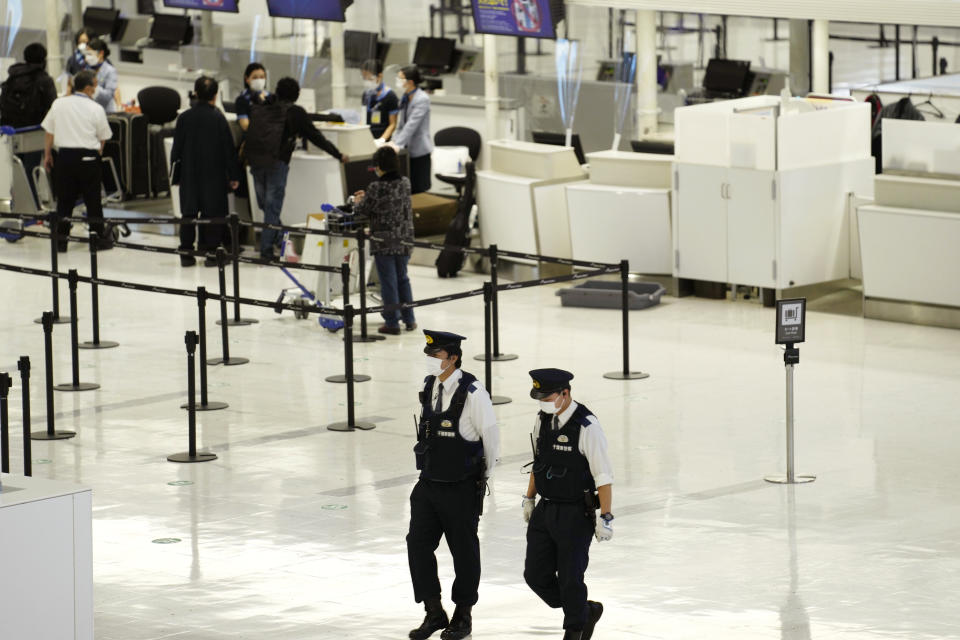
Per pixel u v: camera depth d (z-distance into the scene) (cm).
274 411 3672
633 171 4953
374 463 3244
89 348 4322
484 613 2406
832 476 3075
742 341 4272
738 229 4678
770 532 2747
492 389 3806
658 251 4912
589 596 2448
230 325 4597
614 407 3634
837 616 2336
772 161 4562
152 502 2994
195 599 2470
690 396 3719
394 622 2369
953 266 4309
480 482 2323
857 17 4803
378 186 4319
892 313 4475
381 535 2775
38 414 3672
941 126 4353
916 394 3684
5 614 2014
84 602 2102
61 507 2061
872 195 4703
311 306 3616
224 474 3180
